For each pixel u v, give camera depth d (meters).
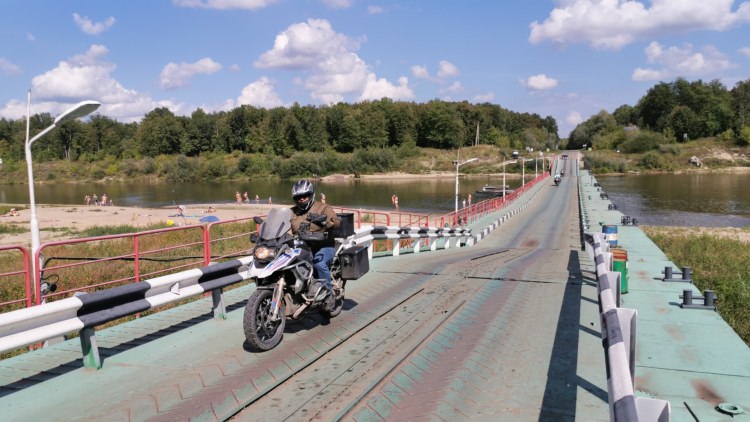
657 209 65.62
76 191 114.44
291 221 6.52
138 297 6.23
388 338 6.76
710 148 163.38
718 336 7.37
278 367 5.70
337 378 5.45
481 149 179.25
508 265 13.73
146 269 14.63
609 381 3.09
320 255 6.82
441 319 7.69
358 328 7.16
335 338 6.72
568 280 10.95
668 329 7.71
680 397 5.32
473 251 21.25
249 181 142.12
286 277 6.31
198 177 144.12
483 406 4.84
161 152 171.00
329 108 196.38
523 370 5.72
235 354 6.10
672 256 22.89
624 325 4.16
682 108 183.88
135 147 171.12
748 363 6.29
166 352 6.17
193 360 5.90
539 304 8.76
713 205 69.56
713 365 6.22
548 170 137.50
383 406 4.82
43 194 106.38
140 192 109.44
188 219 54.25
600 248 8.64
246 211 65.06
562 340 6.77
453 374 5.54
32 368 5.72
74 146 169.38
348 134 176.25
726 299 13.62
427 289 9.94
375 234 14.75
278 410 4.73
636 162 155.38
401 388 5.23
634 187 100.81
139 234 8.93
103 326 9.44
